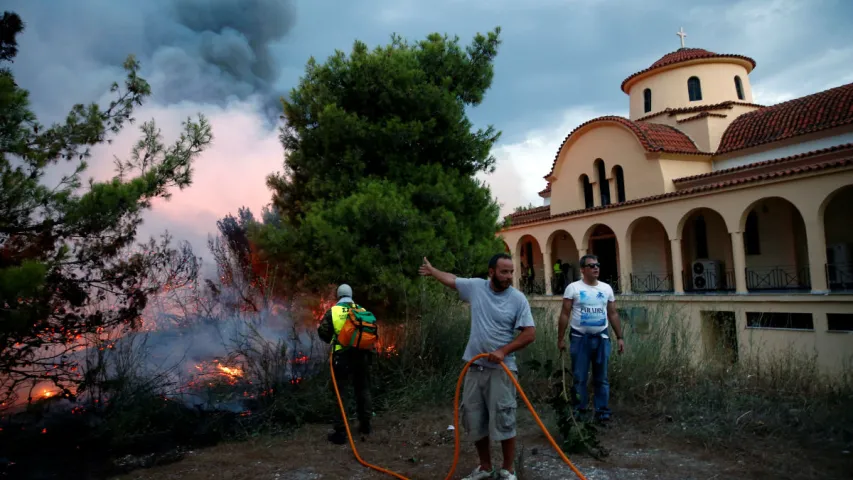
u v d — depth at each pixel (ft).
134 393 19.10
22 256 17.42
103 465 15.96
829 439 16.26
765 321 49.44
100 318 20.08
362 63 28.84
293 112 30.63
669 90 76.48
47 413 19.45
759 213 59.00
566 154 78.48
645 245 69.00
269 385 20.99
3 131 16.51
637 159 66.49
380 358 24.17
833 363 42.83
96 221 17.83
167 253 21.99
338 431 17.52
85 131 19.47
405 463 15.46
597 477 13.78
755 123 63.87
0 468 15.70
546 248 72.64
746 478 13.47
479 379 13.02
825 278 44.34
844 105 54.70
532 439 17.13
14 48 20.34
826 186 44.04
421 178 28.96
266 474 14.87
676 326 25.35
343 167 29.17
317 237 25.20
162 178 20.34
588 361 18.85
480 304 13.29
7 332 15.89
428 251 25.22
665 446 16.08
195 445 17.87
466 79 32.48
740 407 18.89
